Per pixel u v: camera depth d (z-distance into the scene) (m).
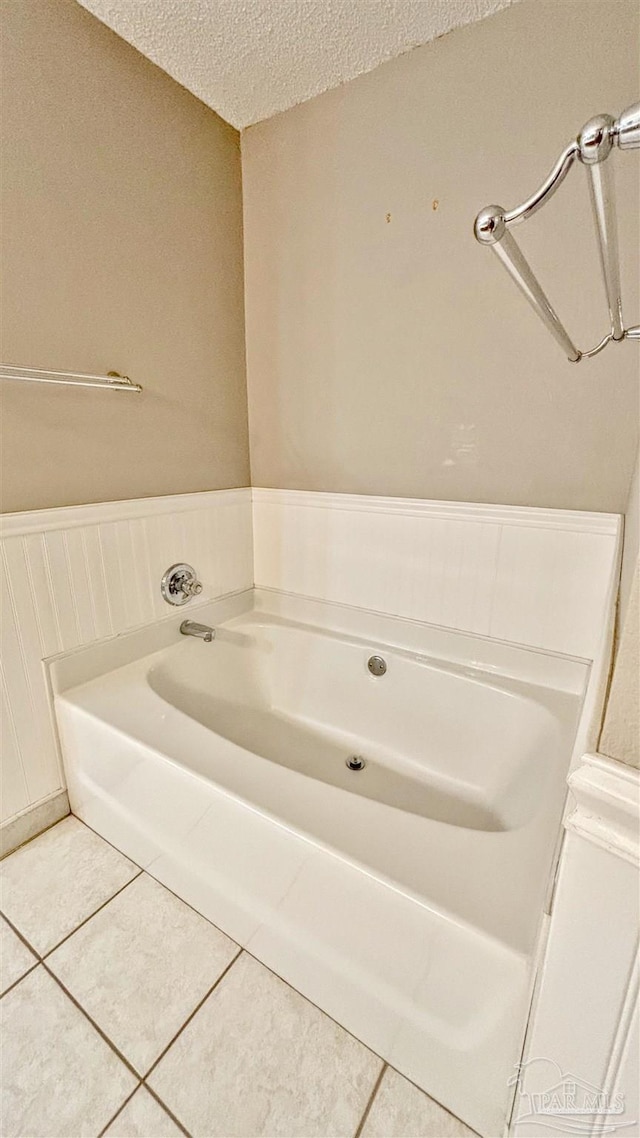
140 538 1.47
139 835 1.16
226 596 1.82
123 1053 0.87
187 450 1.60
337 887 0.78
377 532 1.58
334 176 1.40
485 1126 0.75
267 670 1.81
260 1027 0.90
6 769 1.22
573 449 1.23
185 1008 0.93
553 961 0.53
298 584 1.81
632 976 0.48
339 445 1.62
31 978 0.98
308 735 1.70
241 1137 0.77
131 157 1.27
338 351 1.54
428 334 1.36
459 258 1.27
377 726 1.60
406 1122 0.78
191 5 1.10
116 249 1.28
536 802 1.04
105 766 1.18
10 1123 0.78
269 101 1.41
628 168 1.02
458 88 1.17
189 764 0.98
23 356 1.13
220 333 1.64
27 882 1.18
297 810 0.86
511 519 1.33
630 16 0.97
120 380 1.30
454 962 0.68
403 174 1.29
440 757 1.47
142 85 1.26
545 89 1.08
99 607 1.38
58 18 1.07
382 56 1.24
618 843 0.45
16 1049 0.87
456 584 1.46
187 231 1.46
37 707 1.26
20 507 1.18
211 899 1.04
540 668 1.36
